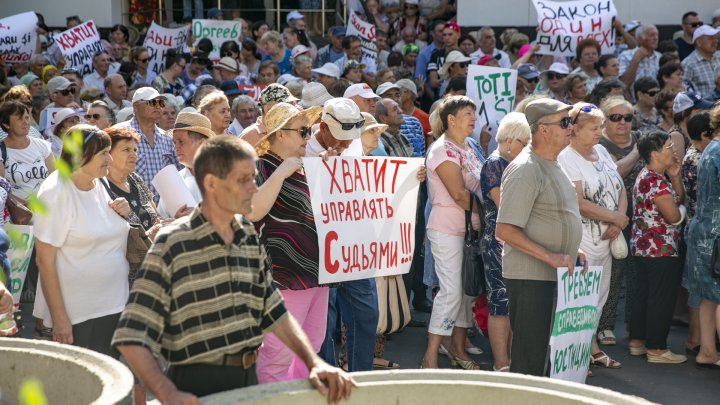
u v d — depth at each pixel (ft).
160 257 9.88
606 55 34.71
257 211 15.65
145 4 53.88
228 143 10.00
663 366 22.52
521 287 16.83
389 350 23.59
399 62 41.22
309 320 17.04
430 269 22.89
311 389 10.26
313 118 17.88
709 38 38.42
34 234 15.12
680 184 23.61
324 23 54.60
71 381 10.50
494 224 20.03
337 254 17.28
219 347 10.21
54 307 15.11
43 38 46.39
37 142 22.95
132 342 9.62
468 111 20.84
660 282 22.50
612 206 21.31
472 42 40.91
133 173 17.35
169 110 26.53
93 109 23.94
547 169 16.66
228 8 54.70
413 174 18.93
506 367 20.43
